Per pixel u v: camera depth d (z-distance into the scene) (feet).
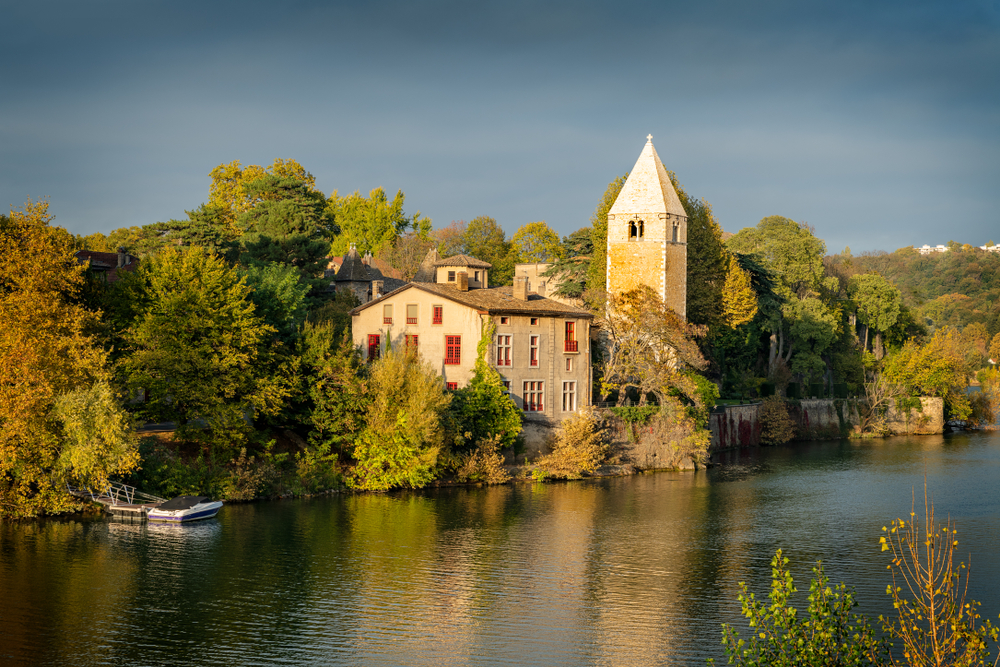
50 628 110.11
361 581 131.03
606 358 247.09
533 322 221.25
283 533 154.92
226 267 201.57
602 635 111.86
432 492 193.36
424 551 146.92
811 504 191.93
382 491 191.83
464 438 201.77
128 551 140.77
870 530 168.14
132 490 164.04
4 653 102.78
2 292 158.81
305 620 115.03
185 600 120.78
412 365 196.85
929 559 70.64
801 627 70.13
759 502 193.06
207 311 178.91
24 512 155.84
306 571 134.62
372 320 227.81
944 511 187.32
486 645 108.17
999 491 210.38
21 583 125.18
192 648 105.40
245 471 177.17
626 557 146.92
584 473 219.82
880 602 125.29
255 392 180.86
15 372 149.18
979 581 137.80
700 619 118.01
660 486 209.26
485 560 143.33
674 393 246.06
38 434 150.92
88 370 159.43
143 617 114.32
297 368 191.62
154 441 177.78
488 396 209.56
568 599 125.39
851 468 245.04
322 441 193.88
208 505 162.91
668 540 158.30
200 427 180.75
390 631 112.06
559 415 225.97
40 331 155.53
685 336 237.04
